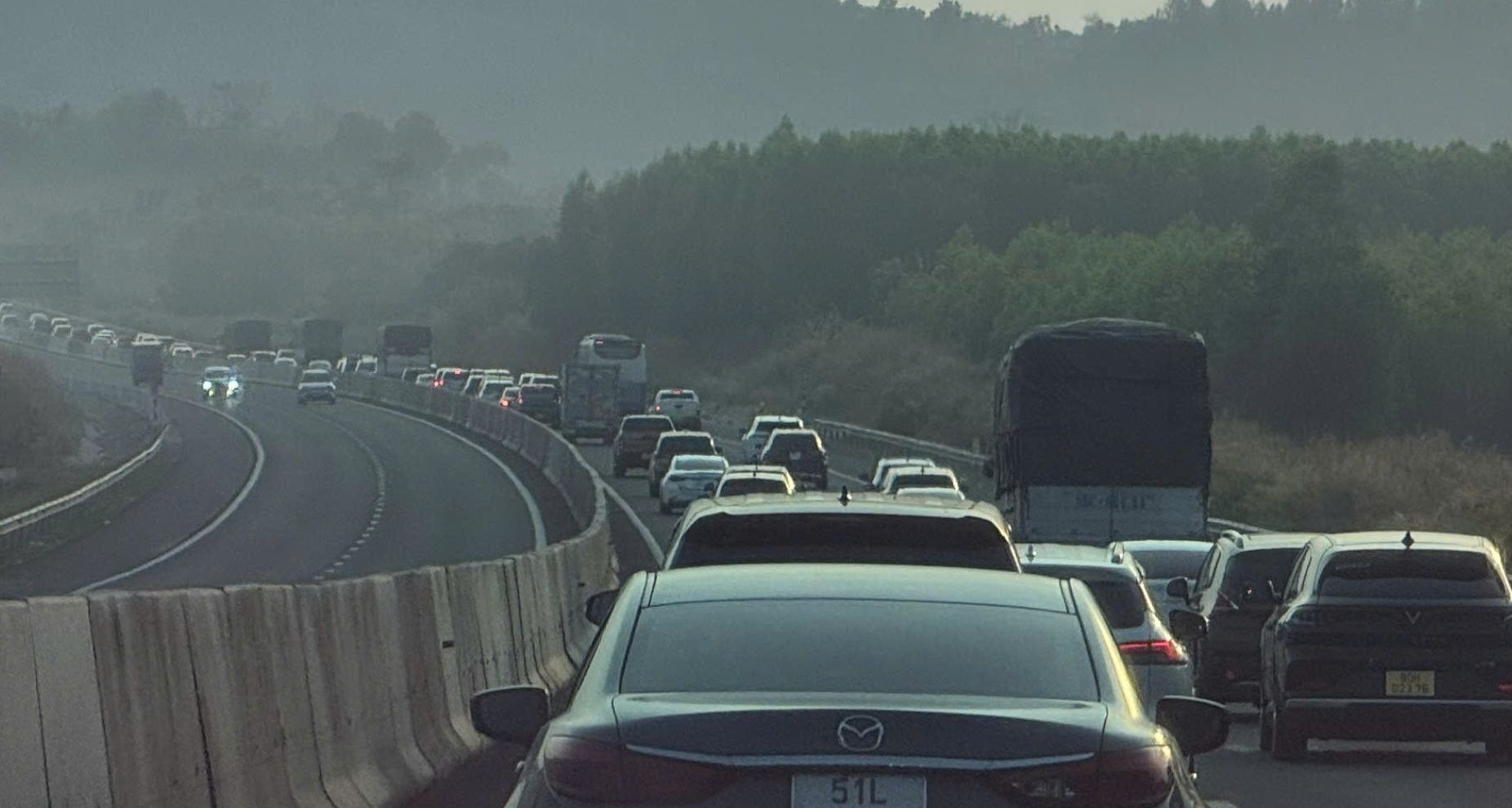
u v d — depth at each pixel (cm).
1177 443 10900
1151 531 10912
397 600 4484
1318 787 4647
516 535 15050
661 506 16775
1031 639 1897
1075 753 1700
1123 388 10925
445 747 4688
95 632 2616
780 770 1698
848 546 3431
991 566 3400
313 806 3500
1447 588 5044
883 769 1688
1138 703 1864
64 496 15588
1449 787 4650
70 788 2473
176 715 2900
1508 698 4991
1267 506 15912
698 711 1731
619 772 1719
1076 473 10925
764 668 1833
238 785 3142
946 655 1856
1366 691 5016
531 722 2191
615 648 1903
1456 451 17888
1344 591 5069
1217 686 6494
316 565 12781
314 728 3647
